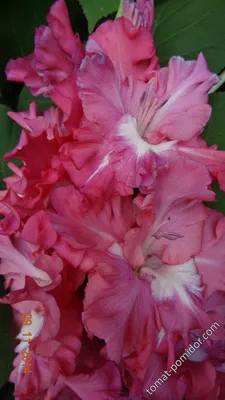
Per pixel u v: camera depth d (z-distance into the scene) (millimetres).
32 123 378
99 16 500
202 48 501
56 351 338
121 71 373
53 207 356
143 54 373
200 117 374
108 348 330
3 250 382
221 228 377
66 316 344
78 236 333
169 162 350
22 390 372
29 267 379
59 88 359
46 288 326
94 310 331
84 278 347
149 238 377
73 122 355
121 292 345
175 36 507
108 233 350
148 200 351
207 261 383
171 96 378
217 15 509
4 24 525
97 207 345
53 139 352
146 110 376
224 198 441
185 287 379
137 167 349
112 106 355
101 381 355
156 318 364
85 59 342
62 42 379
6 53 527
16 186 355
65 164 346
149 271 376
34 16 528
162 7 519
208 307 391
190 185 353
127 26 367
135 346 349
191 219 369
